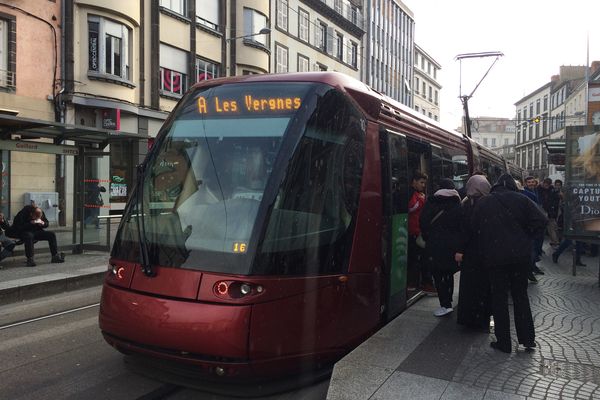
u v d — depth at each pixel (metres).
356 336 4.75
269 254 3.92
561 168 23.62
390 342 4.73
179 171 4.55
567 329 5.48
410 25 60.06
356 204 4.86
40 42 16.30
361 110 5.20
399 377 3.91
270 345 3.82
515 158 78.88
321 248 4.34
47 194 14.38
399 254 5.85
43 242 11.29
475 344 4.79
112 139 10.93
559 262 11.03
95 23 17.73
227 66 24.98
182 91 22.28
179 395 4.12
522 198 4.63
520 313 4.71
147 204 4.49
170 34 21.39
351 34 40.72
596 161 8.75
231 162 4.40
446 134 8.84
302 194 4.28
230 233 4.02
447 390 3.70
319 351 4.23
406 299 6.18
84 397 4.07
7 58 15.45
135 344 4.05
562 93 59.44
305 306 4.08
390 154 5.71
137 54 19.88
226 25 24.80
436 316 5.80
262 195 4.10
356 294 4.73
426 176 6.74
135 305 4.05
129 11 18.56
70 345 5.42
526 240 4.55
